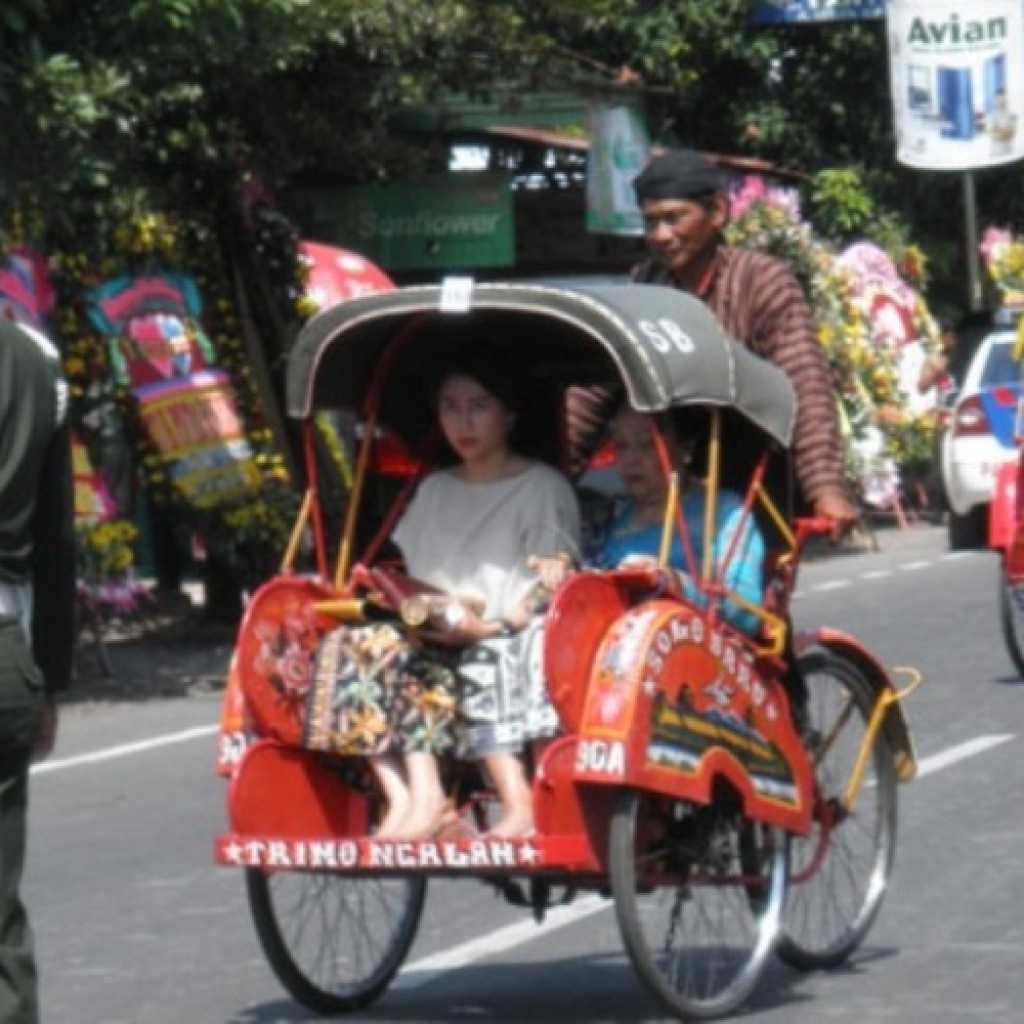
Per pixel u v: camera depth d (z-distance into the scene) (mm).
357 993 15375
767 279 15758
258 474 36094
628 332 14352
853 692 16266
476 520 14961
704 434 15375
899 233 62688
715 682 14633
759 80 62469
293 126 40031
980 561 46062
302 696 14578
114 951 17219
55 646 12008
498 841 13992
